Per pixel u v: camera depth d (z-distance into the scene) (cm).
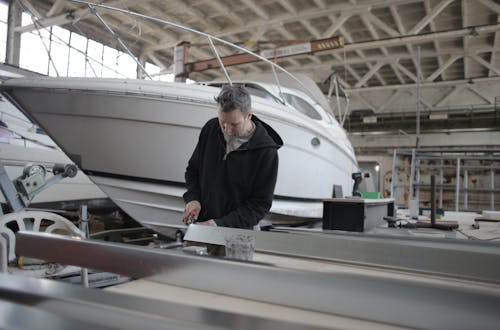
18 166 305
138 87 235
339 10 647
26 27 655
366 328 55
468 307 44
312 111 360
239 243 86
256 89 321
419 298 47
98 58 802
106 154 246
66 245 71
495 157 439
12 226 194
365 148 1150
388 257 77
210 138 141
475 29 632
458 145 1050
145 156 246
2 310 41
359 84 962
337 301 51
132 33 764
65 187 348
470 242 103
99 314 40
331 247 84
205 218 143
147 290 77
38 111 241
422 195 834
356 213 228
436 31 716
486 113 955
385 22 734
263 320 39
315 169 317
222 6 682
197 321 38
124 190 257
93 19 716
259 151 135
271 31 781
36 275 171
